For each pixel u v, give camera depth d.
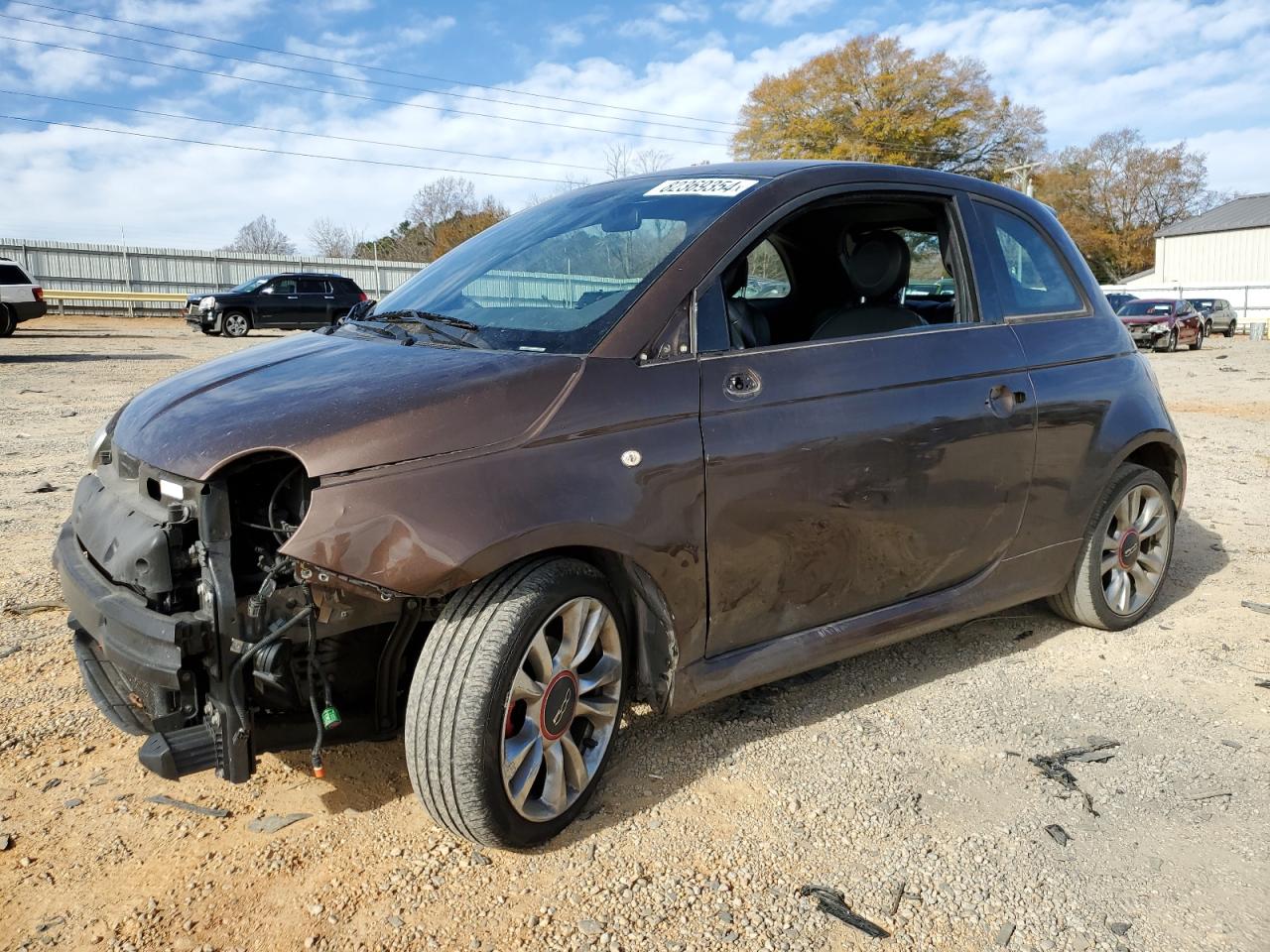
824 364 3.06
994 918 2.38
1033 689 3.68
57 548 2.92
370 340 3.04
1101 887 2.50
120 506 2.62
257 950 2.21
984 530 3.56
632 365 2.70
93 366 15.74
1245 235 53.25
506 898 2.40
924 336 3.37
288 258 38.81
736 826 2.73
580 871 2.52
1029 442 3.62
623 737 3.23
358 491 2.29
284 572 2.34
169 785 2.89
